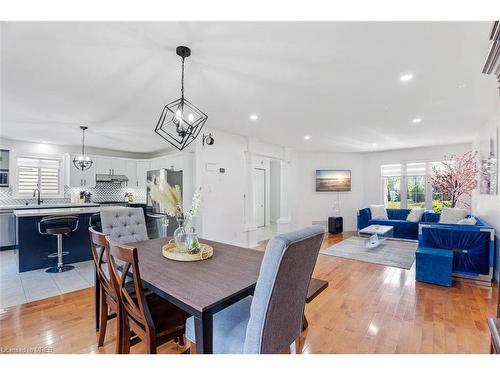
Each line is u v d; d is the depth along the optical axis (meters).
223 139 4.88
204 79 2.53
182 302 1.16
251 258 1.82
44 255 3.83
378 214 6.71
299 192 7.41
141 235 2.66
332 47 1.96
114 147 6.47
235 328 1.31
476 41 1.86
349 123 4.20
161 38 1.84
